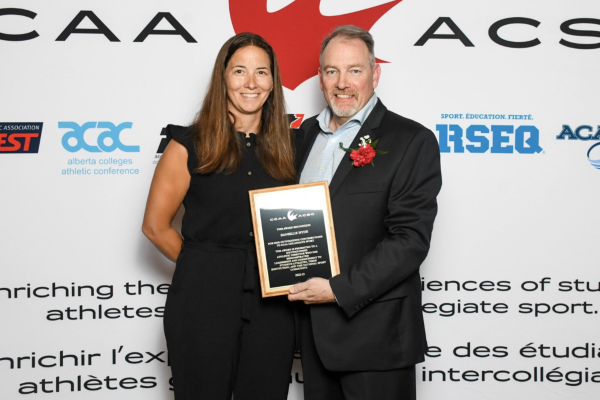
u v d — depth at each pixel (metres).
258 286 1.48
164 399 2.07
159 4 2.00
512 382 2.10
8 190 2.00
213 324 1.41
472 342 2.10
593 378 2.11
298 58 2.04
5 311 2.01
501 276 2.10
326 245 1.44
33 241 2.01
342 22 2.04
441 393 2.10
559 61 2.06
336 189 1.48
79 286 2.03
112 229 2.04
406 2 2.03
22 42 1.98
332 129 1.64
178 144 1.48
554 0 2.05
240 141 1.49
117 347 2.06
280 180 1.52
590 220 2.10
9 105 1.98
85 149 2.01
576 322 2.10
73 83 2.00
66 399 2.05
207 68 2.02
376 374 1.44
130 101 2.01
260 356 1.48
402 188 1.43
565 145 2.08
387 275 1.38
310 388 1.55
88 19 1.99
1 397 2.02
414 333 1.47
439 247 2.09
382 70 2.04
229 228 1.45
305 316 1.55
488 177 2.08
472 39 2.05
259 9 2.02
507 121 2.07
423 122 2.05
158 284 2.06
